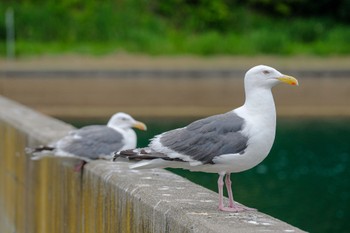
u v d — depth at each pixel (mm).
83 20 48594
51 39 47344
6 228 13234
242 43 46594
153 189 6789
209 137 6188
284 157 24906
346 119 35062
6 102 17047
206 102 39219
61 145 8844
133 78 39781
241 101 39406
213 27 50906
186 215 5875
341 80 39625
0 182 14250
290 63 43625
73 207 8680
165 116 36844
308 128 32062
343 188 19531
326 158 24609
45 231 10109
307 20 51500
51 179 9758
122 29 48219
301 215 16469
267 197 18375
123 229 6902
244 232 5348
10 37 46125
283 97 39031
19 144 12008
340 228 15312
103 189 7566
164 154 6223
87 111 38438
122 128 9406
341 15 51812
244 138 6152
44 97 39438
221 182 6285
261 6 52875
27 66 41875
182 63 43469
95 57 44000
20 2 49594
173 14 51125
